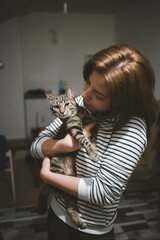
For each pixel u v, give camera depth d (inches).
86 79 34.8
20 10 124.6
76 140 33.9
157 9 95.1
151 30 101.6
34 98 156.7
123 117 29.1
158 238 75.3
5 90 150.3
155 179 102.1
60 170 41.6
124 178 28.7
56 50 163.0
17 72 148.9
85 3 120.7
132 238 74.9
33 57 161.3
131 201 95.1
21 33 154.3
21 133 161.0
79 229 33.5
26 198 99.3
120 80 27.1
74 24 158.1
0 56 143.6
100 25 158.9
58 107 45.9
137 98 29.0
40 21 154.8
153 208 90.6
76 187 30.0
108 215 33.4
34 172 114.9
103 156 31.2
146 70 28.7
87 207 32.9
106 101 30.8
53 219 38.0
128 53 28.7
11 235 77.2
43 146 37.3
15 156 141.6
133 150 28.7
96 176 30.5
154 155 97.3
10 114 155.6
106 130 32.0
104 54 29.2
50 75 167.6
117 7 133.8
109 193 28.5
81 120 43.5
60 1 118.6
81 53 165.3
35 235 77.2
